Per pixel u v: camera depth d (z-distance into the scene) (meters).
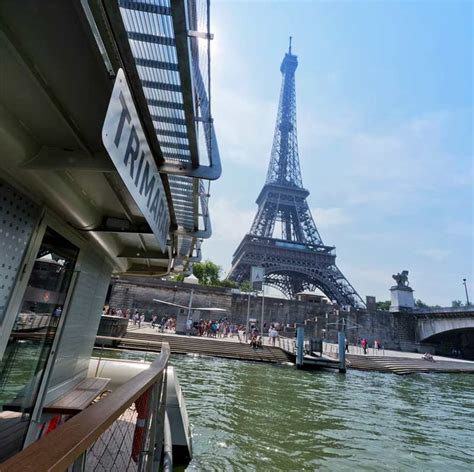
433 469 8.20
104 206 3.70
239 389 14.77
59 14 1.52
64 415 3.99
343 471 7.43
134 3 1.64
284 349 28.53
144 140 2.27
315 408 12.98
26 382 3.55
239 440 8.38
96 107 2.09
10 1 1.46
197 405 11.23
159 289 44.00
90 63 1.79
